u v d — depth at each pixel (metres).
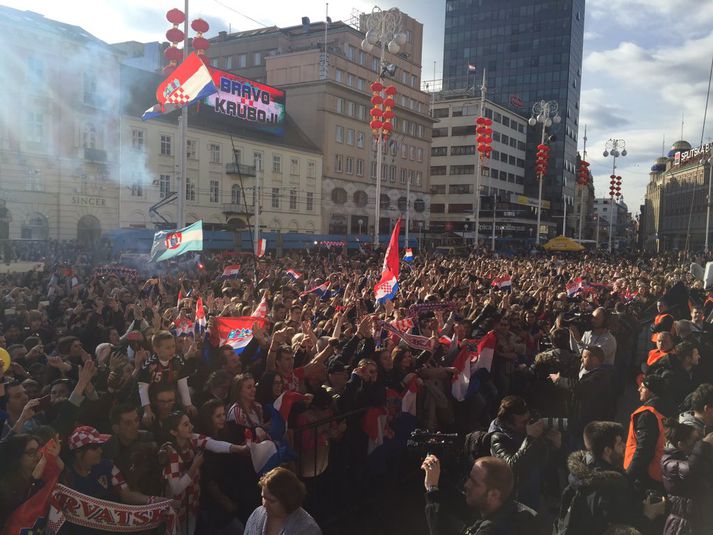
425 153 83.19
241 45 79.00
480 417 7.93
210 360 6.91
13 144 39.69
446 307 9.93
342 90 67.62
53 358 6.19
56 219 42.19
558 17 106.50
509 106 110.19
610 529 3.52
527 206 89.31
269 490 3.47
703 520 4.03
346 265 26.64
